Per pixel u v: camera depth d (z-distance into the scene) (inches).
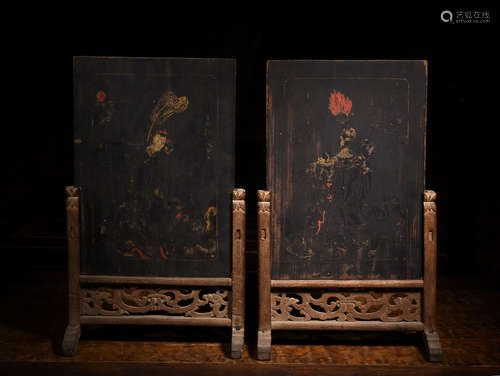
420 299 103.3
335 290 103.0
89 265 104.3
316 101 100.1
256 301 137.4
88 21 180.9
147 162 102.4
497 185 146.9
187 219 103.3
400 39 173.8
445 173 167.3
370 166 101.4
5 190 179.2
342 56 179.5
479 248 157.8
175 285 104.1
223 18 180.1
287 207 101.9
